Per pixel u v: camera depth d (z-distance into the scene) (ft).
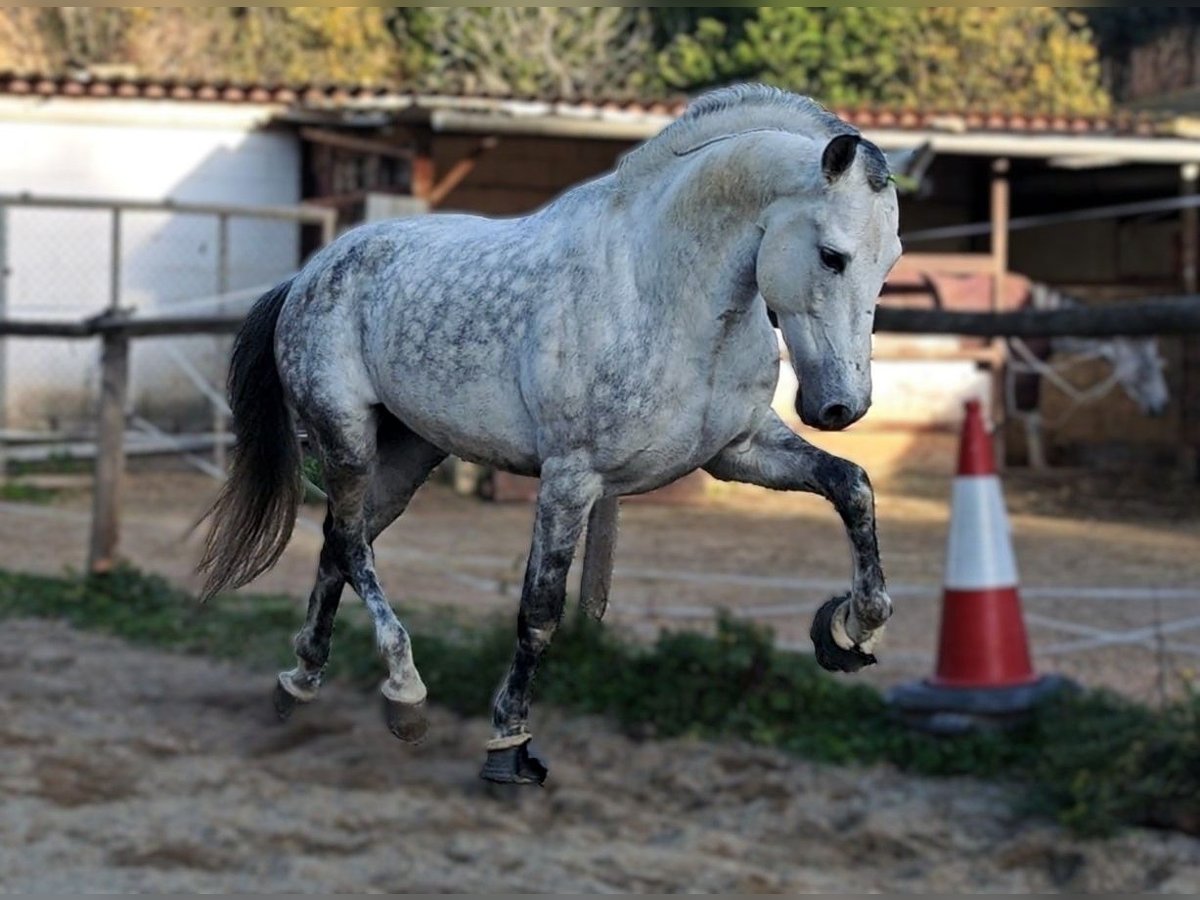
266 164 60.29
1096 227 67.56
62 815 22.12
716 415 12.27
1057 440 64.90
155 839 21.36
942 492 56.18
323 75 85.71
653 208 12.37
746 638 26.35
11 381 55.57
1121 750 21.77
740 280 11.95
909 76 83.61
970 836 21.31
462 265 13.16
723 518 50.01
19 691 27.81
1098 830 20.72
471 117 53.62
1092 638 31.07
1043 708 23.73
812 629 12.17
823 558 42.22
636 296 12.28
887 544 44.68
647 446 12.25
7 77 56.49
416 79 85.92
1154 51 99.04
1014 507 53.06
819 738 24.52
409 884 20.03
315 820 22.20
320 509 48.55
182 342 57.16
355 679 28.12
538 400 12.44
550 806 22.75
